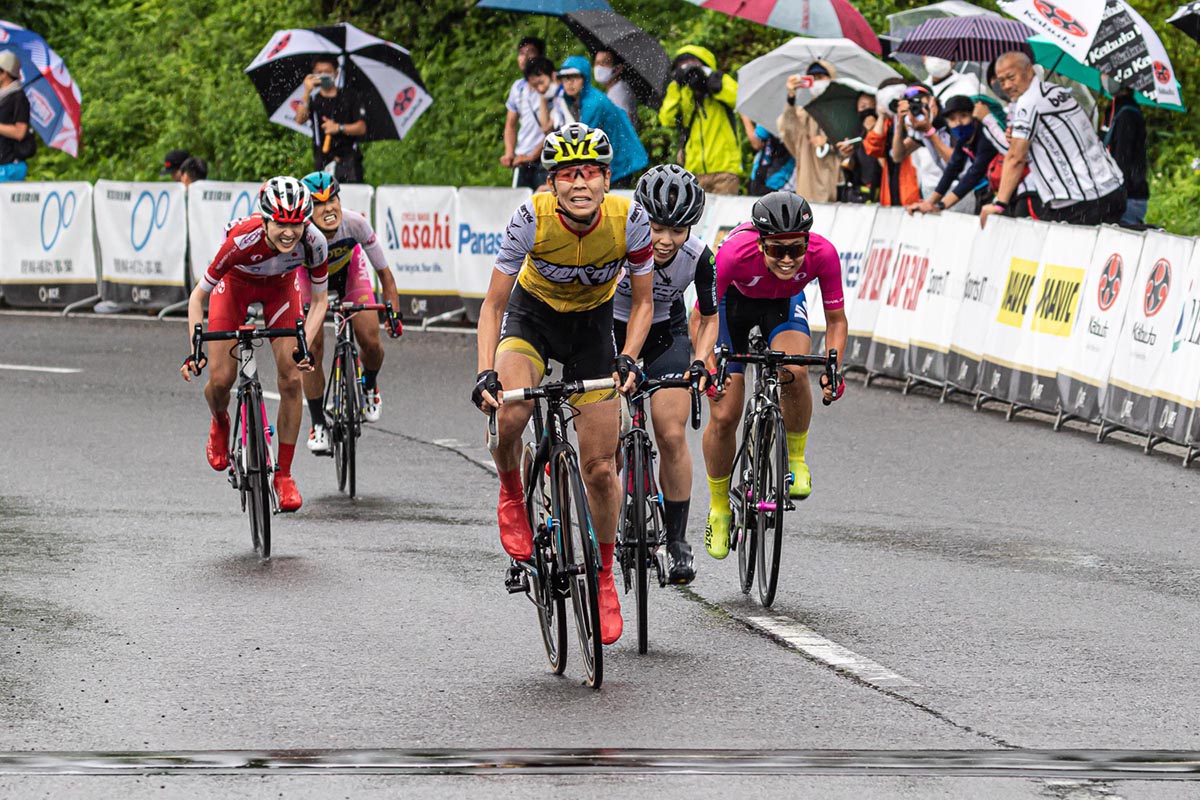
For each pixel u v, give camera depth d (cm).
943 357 3478
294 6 7312
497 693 1560
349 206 4784
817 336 3862
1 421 3206
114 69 7581
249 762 1351
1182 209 5138
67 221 5047
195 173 5062
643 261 1644
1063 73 4147
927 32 4200
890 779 1317
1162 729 1459
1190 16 3731
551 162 1560
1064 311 3161
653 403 1872
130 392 3581
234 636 1755
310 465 2845
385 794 1275
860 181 4400
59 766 1336
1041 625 1831
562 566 1605
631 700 1538
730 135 4600
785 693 1563
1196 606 1925
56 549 2164
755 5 4431
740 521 2009
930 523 2384
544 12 4838
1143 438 3055
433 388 3672
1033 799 1275
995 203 3544
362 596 1938
